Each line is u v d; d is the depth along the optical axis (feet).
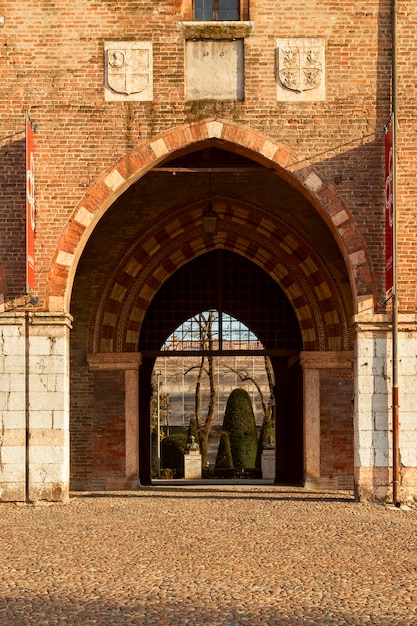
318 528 60.08
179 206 92.43
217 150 89.04
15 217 74.90
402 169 75.05
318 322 94.02
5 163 75.00
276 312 100.37
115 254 92.68
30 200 72.02
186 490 90.99
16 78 75.31
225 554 50.80
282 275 95.45
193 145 75.61
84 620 37.40
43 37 75.46
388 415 74.28
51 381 74.02
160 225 92.73
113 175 74.90
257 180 92.27
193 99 75.31
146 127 75.15
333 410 93.04
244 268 100.53
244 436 190.08
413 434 74.08
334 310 93.45
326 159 75.15
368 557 49.98
